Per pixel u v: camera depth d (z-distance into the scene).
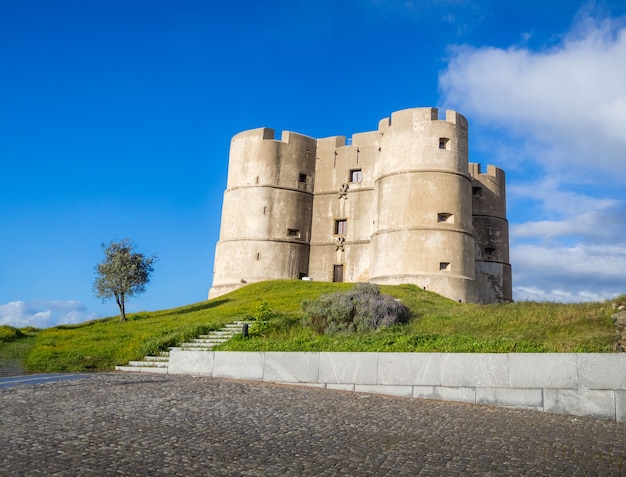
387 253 40.16
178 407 11.92
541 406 12.39
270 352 16.20
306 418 11.10
